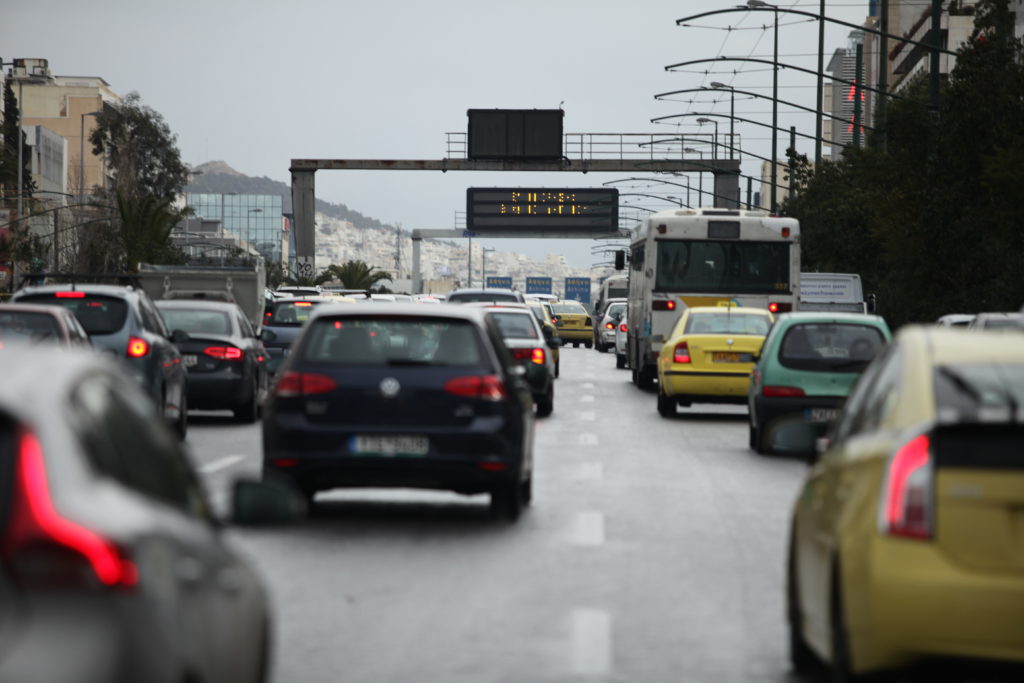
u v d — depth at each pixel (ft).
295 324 346.33
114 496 42.83
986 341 69.00
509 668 78.74
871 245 569.64
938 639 58.18
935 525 59.36
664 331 341.41
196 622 43.86
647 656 82.07
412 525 133.08
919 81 591.37
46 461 41.22
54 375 44.73
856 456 66.23
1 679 39.24
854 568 61.52
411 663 79.61
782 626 90.89
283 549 118.42
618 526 134.10
